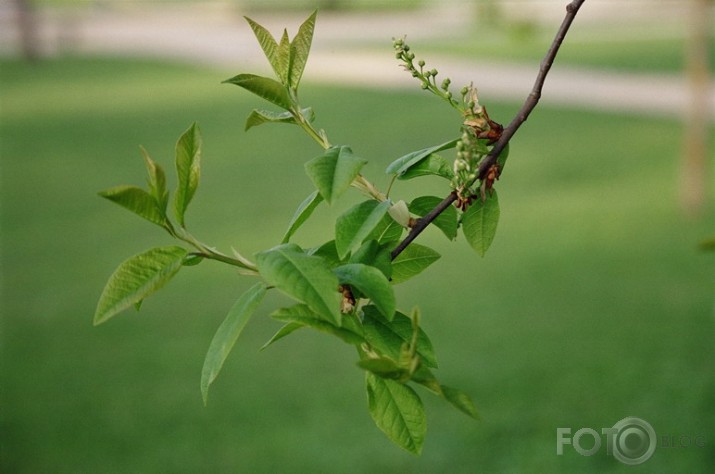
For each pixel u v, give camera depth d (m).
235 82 1.10
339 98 18.98
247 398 6.40
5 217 11.59
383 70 22.89
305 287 0.92
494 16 32.84
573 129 14.88
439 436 5.64
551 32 30.44
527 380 6.29
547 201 10.88
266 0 44.75
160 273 1.01
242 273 1.04
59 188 12.88
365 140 14.88
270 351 7.24
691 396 5.82
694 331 6.93
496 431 5.63
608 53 24.53
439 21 36.66
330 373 6.73
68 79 22.73
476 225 1.21
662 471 4.93
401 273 1.24
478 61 23.61
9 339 7.77
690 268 8.38
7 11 34.25
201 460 5.57
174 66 24.42
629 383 6.12
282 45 1.14
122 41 30.62
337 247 1.02
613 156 12.91
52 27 32.47
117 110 18.41
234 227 10.51
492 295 8.02
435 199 1.21
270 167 13.42
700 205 10.01
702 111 9.89
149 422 6.14
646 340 6.84
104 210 11.70
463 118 1.15
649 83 19.20
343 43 29.30
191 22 38.22
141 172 13.57
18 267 9.66
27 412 6.45
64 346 7.56
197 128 1.05
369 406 1.02
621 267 8.52
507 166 12.71
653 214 10.05
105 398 6.56
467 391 6.18
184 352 7.27
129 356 7.29
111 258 9.79
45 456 5.77
